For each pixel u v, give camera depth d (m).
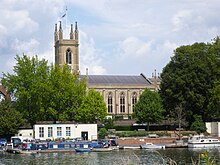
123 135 121.88
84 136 118.00
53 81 126.62
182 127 137.00
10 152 105.19
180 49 140.25
